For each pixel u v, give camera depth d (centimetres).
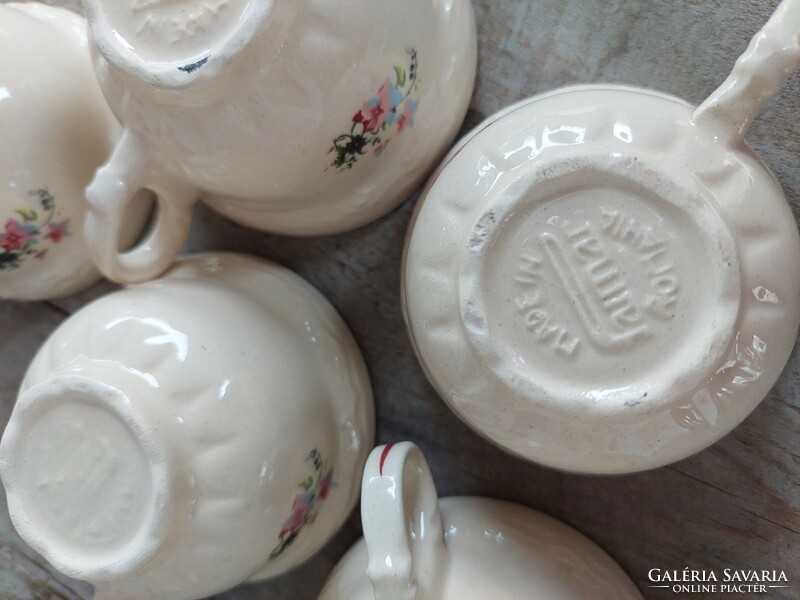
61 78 15
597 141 11
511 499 17
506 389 12
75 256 16
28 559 20
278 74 11
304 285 16
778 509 15
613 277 11
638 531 16
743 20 14
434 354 12
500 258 12
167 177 13
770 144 14
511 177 11
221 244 18
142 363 13
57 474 13
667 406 11
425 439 17
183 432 12
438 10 13
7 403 20
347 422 16
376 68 11
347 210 14
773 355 12
